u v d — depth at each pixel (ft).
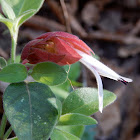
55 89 0.64
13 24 0.45
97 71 0.40
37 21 1.10
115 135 1.06
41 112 0.36
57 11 1.14
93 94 0.47
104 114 1.05
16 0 0.49
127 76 1.18
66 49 0.39
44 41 0.39
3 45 0.95
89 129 0.87
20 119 0.35
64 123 0.42
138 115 1.11
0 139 0.45
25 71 0.39
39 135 0.34
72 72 0.71
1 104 0.68
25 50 0.40
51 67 0.39
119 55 1.23
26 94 0.38
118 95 1.10
